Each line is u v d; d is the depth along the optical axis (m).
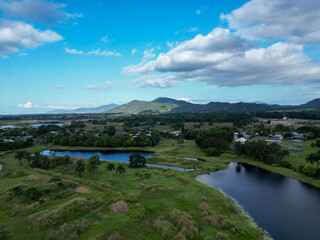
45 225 51.31
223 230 52.31
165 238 47.16
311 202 72.50
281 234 53.22
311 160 99.25
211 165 122.31
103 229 48.78
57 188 76.62
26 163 131.62
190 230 50.12
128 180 93.25
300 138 192.00
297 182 93.62
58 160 110.50
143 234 48.62
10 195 69.56
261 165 121.56
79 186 80.75
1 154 159.38
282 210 66.69
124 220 53.34
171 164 128.12
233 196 78.19
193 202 68.12
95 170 107.06
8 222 54.62
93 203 63.25
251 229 53.97
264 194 80.06
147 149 183.88
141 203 66.75
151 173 105.00
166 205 66.19
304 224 58.19
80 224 50.91
